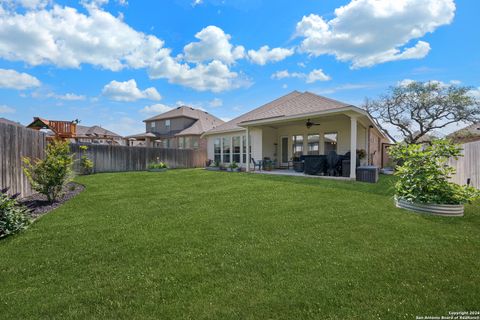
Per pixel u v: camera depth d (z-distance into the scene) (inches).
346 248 127.3
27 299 88.1
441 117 835.4
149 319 78.1
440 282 96.1
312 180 389.4
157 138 1259.8
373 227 159.6
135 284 97.1
